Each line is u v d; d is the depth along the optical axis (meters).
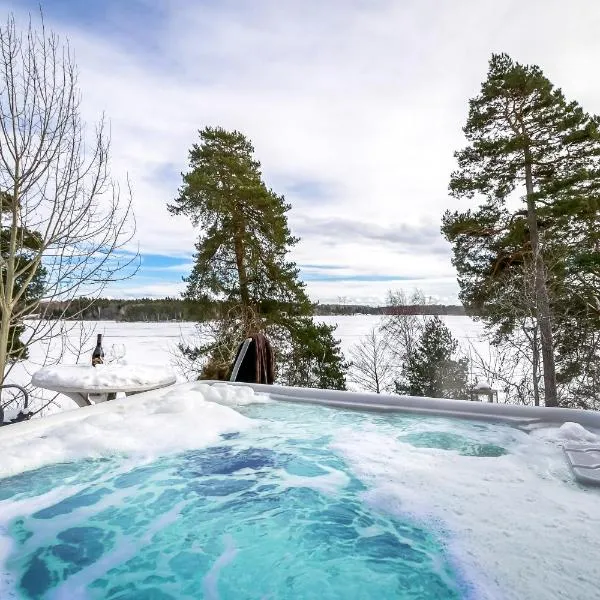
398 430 2.69
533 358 9.31
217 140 10.70
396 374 13.34
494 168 9.69
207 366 9.91
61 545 1.58
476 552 1.41
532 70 9.36
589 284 9.20
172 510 1.82
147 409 2.94
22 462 2.06
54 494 1.93
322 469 2.18
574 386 9.59
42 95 4.15
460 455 2.26
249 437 2.62
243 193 10.05
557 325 9.38
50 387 3.00
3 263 4.05
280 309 10.62
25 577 1.39
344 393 3.29
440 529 1.56
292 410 3.17
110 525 1.71
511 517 1.61
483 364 10.61
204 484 2.04
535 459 2.16
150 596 1.31
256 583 1.38
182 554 1.53
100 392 3.05
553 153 9.25
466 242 10.18
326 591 1.33
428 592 1.28
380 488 1.92
